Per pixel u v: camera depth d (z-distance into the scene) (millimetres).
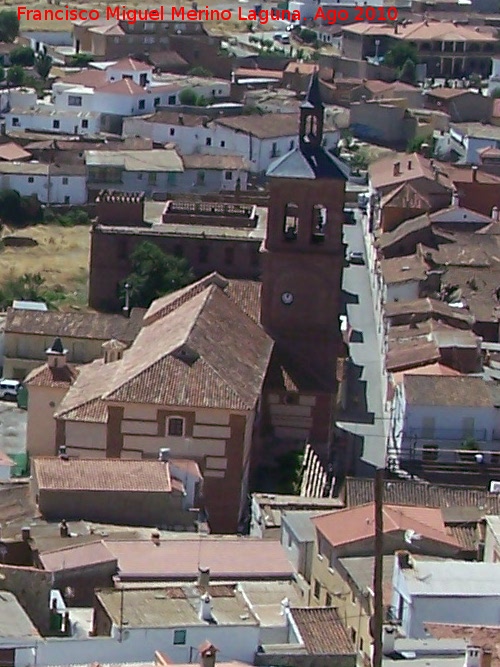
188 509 139750
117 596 103375
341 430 187000
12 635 96062
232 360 164375
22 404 194625
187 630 97812
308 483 162125
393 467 168375
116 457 154750
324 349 178000
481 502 138875
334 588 117625
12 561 121250
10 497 139125
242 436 154000
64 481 136375
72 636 100812
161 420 154250
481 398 171875
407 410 170750
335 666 100375
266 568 119062
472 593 106812
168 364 158250
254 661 98875
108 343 181125
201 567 114250
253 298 190000
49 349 177750
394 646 97688
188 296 188125
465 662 91438
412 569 109938
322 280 178000
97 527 132375
